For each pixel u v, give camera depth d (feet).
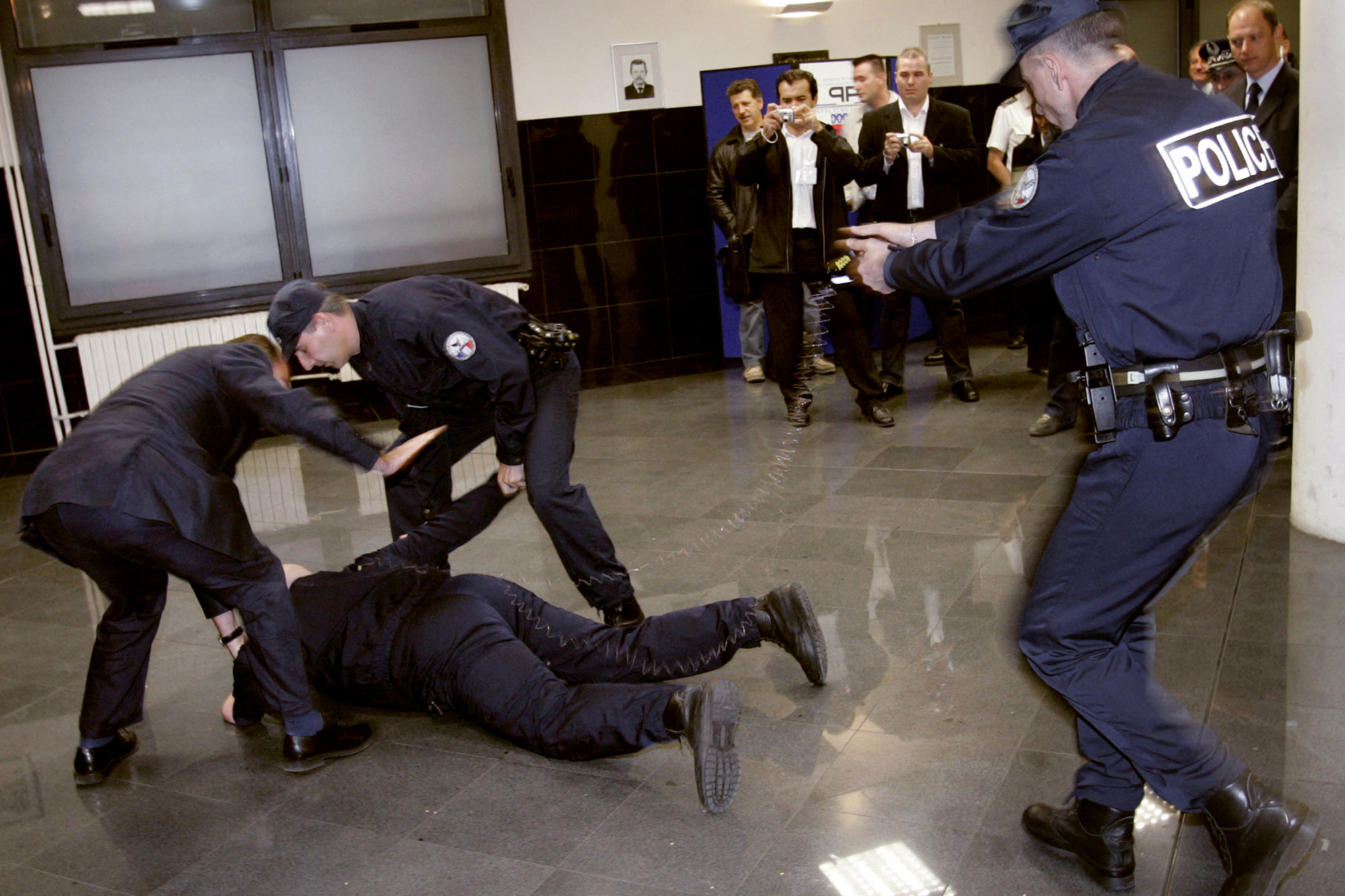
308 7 20.17
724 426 17.92
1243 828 5.95
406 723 8.95
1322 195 10.39
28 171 19.16
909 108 17.87
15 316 19.83
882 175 16.88
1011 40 6.19
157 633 11.15
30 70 18.95
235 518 7.83
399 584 8.34
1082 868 6.41
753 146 15.92
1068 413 15.38
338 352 8.79
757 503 13.75
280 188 20.47
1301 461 11.12
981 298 24.71
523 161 22.22
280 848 7.32
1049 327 18.47
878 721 8.27
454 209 21.56
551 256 22.68
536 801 7.66
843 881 6.51
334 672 8.26
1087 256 5.74
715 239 23.49
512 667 7.63
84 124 19.39
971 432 16.14
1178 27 24.97
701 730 6.80
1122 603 5.95
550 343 9.21
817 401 18.76
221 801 7.97
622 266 23.16
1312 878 6.06
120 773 8.46
